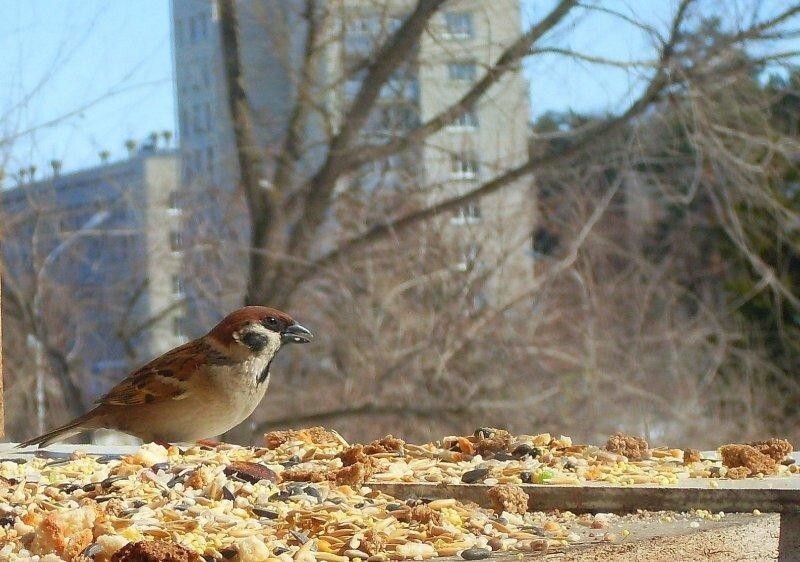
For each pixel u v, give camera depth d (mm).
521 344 16016
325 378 16797
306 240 16266
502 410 15961
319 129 17078
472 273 16125
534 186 16609
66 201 17656
